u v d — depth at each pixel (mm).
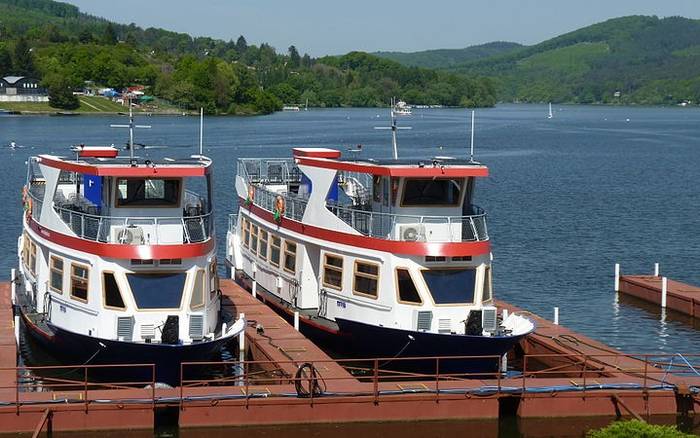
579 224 84500
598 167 140500
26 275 47562
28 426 33031
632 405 35875
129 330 37906
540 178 123250
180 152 147500
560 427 35656
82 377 39938
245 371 38219
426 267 40000
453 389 35469
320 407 34469
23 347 44781
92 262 38469
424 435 35031
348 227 42250
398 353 39625
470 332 39312
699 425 35938
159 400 33812
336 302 43125
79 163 39781
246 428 34188
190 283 38562
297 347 40500
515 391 35562
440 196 41594
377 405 34781
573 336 43594
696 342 49219
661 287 56281
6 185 100438
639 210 93500
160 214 39625
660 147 187375
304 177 49188
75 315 39500
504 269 65812
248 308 47344
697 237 79062
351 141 185625
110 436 33594
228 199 92938
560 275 64250
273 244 49594
